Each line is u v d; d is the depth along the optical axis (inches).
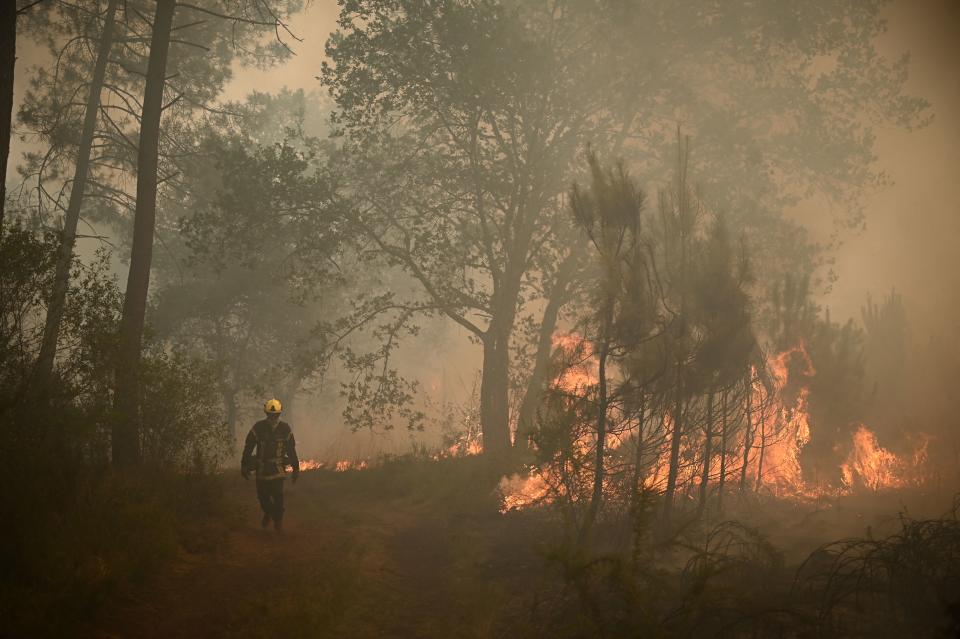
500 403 698.2
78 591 215.8
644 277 343.3
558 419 344.8
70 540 246.5
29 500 253.1
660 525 325.7
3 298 308.3
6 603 199.3
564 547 227.9
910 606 198.8
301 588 260.8
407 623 249.6
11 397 289.3
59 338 344.8
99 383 352.8
